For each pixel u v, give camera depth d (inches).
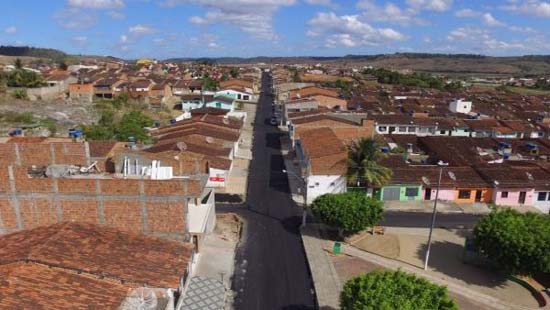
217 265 1435.8
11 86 4525.1
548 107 4958.2
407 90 6737.2
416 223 1851.6
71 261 1023.0
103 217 1278.3
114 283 999.0
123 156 1651.1
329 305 1233.4
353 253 1560.0
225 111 3786.9
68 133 2947.8
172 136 2669.8
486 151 2723.9
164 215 1275.8
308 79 7559.1
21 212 1269.7
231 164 2340.1
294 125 2842.0
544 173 2159.2
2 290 883.4
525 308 1257.4
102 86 4889.3
